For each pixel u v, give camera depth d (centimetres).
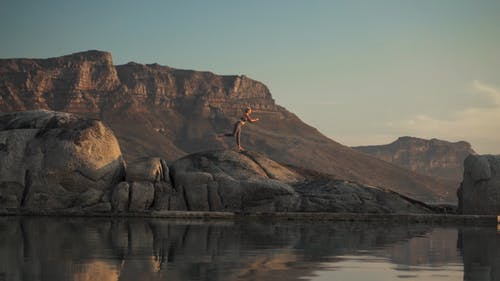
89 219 3253
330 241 2130
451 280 1288
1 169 3622
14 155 3662
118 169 3762
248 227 2802
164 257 1573
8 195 3622
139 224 2886
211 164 3912
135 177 3666
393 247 1958
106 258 1529
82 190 3644
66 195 3631
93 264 1417
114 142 3816
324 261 1560
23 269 1320
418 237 2395
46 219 3200
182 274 1295
